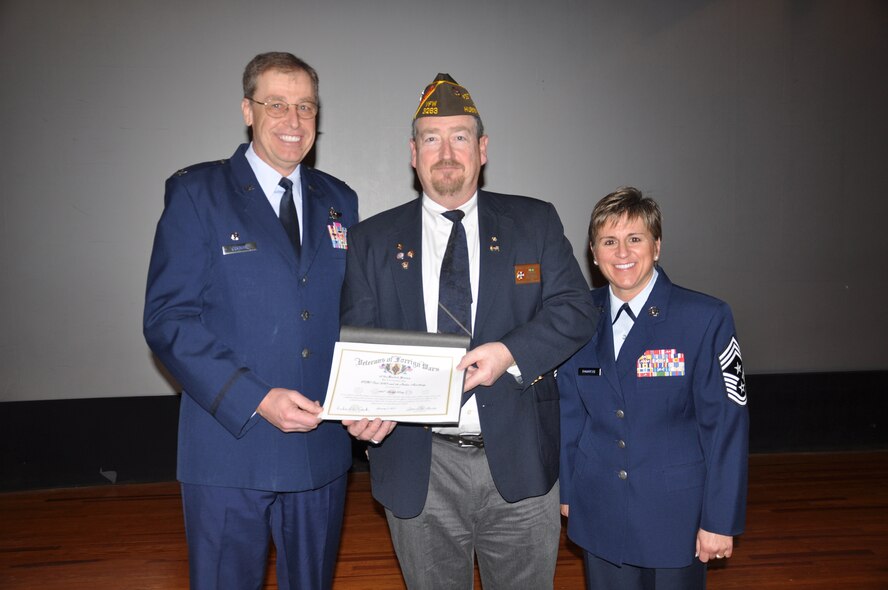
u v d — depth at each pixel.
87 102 4.02
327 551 1.96
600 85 4.38
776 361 4.64
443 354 1.67
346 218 2.06
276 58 1.87
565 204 4.40
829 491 3.89
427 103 1.80
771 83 4.50
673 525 1.81
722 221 4.54
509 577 1.87
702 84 4.45
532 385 1.84
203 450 1.83
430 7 4.23
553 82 4.34
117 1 4.00
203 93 4.10
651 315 1.89
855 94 4.57
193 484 1.84
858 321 4.68
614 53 4.37
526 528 1.83
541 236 1.90
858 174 4.61
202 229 1.82
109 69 4.02
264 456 1.82
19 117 3.97
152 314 1.78
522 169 4.36
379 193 4.27
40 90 3.98
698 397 1.84
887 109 4.60
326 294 1.93
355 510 3.70
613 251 1.88
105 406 4.14
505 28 4.29
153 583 2.91
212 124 4.11
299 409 1.72
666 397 1.85
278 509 1.91
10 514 3.69
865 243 4.65
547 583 1.87
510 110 4.33
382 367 1.67
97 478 4.14
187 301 1.80
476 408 1.79
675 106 4.44
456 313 1.81
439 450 1.82
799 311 4.63
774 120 4.52
